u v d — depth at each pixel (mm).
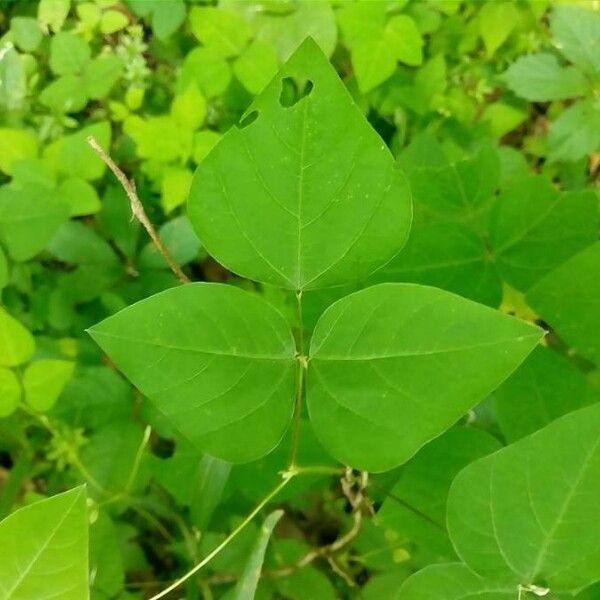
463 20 385
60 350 340
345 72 389
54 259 379
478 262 248
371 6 351
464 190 277
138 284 351
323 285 168
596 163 394
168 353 160
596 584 195
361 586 323
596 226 249
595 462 159
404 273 242
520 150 399
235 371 166
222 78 357
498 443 222
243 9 361
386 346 161
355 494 281
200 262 387
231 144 152
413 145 333
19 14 405
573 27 355
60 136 378
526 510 164
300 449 250
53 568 161
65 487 331
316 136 152
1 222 294
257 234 161
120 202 358
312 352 168
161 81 393
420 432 161
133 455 321
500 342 151
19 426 319
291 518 351
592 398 222
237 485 254
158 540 350
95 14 383
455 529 169
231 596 199
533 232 250
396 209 158
